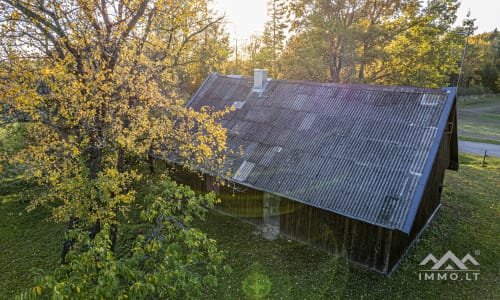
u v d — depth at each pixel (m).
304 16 26.72
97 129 8.80
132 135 8.67
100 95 8.35
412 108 11.02
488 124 36.78
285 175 10.99
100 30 8.68
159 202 6.44
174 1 9.81
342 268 10.02
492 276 9.81
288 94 14.03
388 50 24.64
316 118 12.39
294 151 11.61
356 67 26.20
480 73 60.84
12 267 10.27
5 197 14.95
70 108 8.27
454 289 9.22
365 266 10.05
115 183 8.35
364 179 9.80
